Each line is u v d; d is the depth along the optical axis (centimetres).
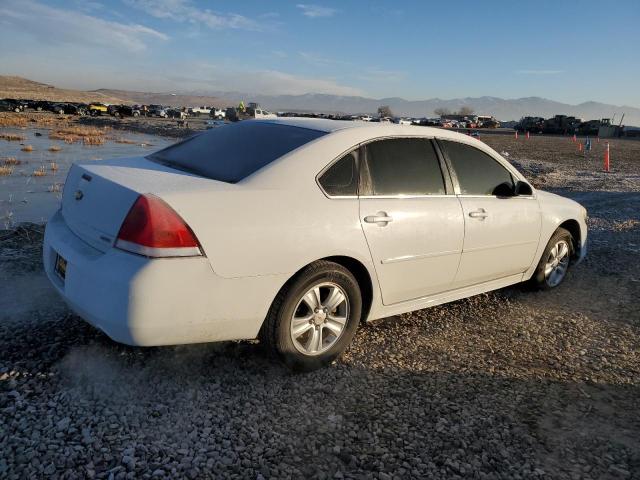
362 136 363
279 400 304
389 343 393
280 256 303
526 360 381
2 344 335
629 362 387
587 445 282
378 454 264
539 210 493
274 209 306
